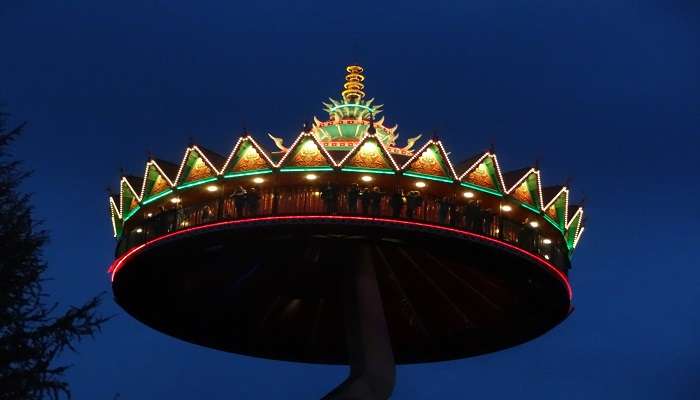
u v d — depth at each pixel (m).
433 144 40.47
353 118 46.75
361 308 39.88
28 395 25.61
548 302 45.38
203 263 42.78
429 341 49.56
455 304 47.03
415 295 46.69
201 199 41.88
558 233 44.47
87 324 26.47
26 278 26.50
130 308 46.84
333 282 44.78
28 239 26.80
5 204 27.22
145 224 43.16
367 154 40.09
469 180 40.81
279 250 41.72
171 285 44.72
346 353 50.31
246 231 40.31
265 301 46.59
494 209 41.91
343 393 37.75
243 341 49.38
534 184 42.44
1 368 25.72
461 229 40.56
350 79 47.94
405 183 40.53
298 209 39.94
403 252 43.16
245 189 40.91
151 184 43.12
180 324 47.91
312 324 48.75
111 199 45.81
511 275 43.12
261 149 40.28
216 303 46.56
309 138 40.12
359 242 41.19
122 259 43.81
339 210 39.78
